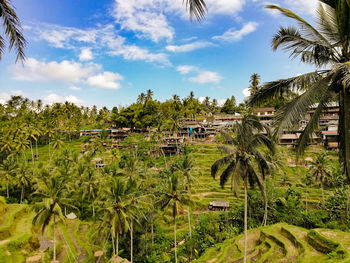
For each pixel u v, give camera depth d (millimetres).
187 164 45219
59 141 83625
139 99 127125
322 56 8414
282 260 23703
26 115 91438
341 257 20828
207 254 31031
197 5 4332
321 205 41156
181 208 45094
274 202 40156
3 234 31531
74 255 36031
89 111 168125
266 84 9008
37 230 38656
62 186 29516
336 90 7277
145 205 33031
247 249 29438
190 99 130625
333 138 59188
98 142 85500
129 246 38656
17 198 57250
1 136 75750
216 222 40812
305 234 27344
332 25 8195
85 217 52594
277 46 9047
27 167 56406
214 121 105688
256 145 17938
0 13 6051
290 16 8086
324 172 45250
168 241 40688
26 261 29953
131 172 49781
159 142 83188
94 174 54594
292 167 57188
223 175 20641
